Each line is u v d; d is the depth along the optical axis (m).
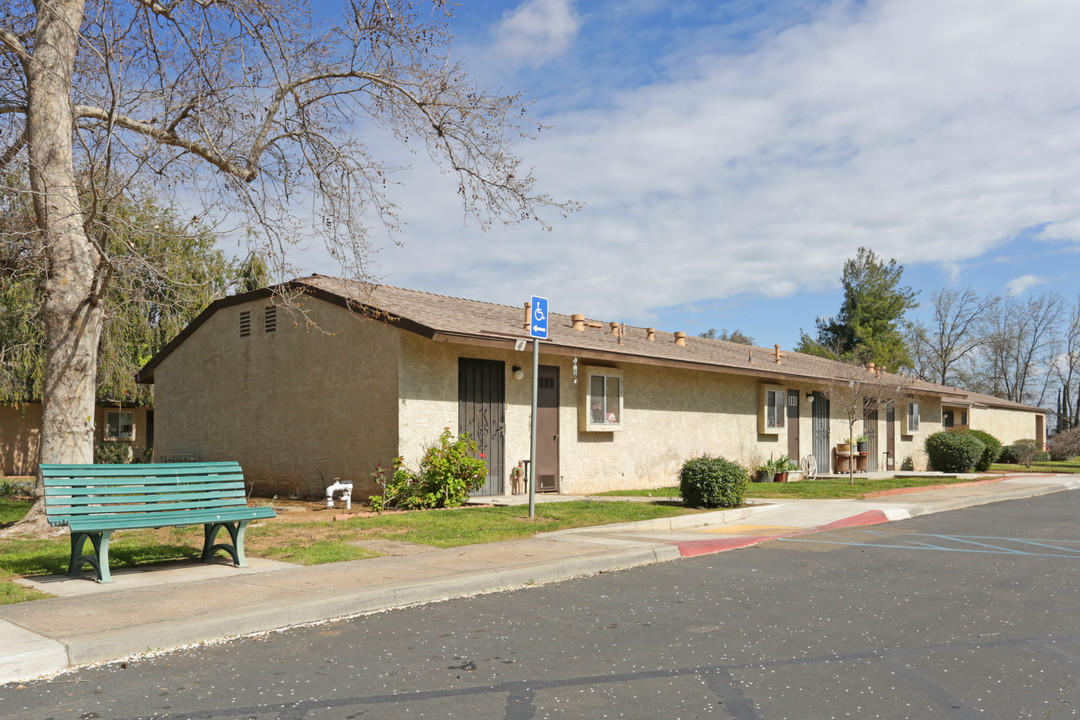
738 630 6.21
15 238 11.56
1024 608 6.99
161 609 6.23
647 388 19.42
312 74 12.89
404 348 14.25
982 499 17.31
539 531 11.05
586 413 17.48
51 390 10.47
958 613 6.80
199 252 14.77
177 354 20.02
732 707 4.47
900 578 8.45
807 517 13.52
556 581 8.24
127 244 10.41
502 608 6.96
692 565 9.24
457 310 17.28
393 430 14.16
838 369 28.08
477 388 15.49
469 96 12.97
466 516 12.29
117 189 10.63
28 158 10.61
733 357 23.42
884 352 52.78
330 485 15.30
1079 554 10.09
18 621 5.82
